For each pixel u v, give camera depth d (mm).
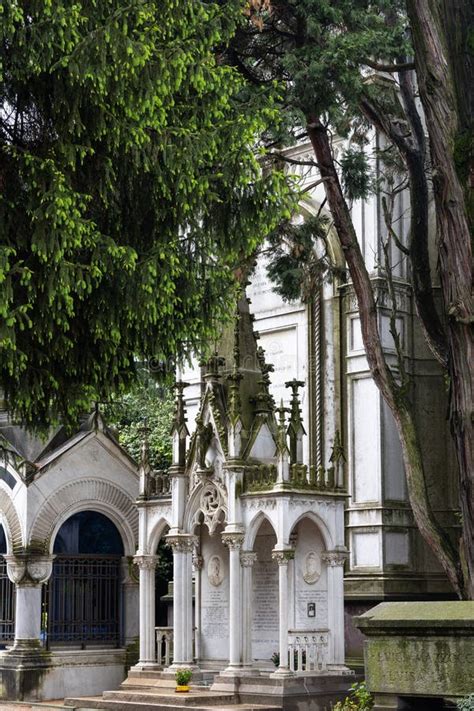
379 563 26219
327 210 28594
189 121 15977
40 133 15578
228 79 16078
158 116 15047
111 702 21188
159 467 34094
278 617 21797
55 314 14508
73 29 14133
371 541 26484
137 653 25094
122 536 25750
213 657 23031
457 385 17906
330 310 28531
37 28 14086
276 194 16344
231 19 16594
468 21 18203
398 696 11039
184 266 16031
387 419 27062
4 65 14453
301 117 18250
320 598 21547
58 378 16141
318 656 20953
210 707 19641
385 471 26750
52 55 14180
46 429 17125
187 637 22094
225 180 15836
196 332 16672
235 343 22266
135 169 15461
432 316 20594
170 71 14820
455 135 17797
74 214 14156
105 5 14797
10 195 14891
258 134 20266
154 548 23250
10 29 13750
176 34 15789
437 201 18000
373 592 25938
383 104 21781
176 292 16203
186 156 15242
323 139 20453
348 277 28031
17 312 13938
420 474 19766
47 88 14969
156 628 23141
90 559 25234
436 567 26922
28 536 23891
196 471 22156
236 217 16531
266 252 22734
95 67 14203
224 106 16219
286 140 18391
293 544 22047
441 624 10797
